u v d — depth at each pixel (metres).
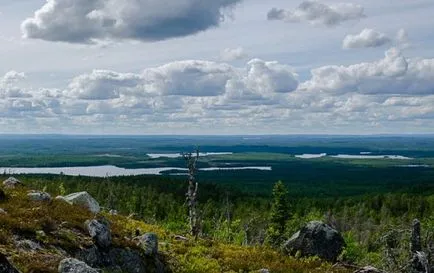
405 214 137.38
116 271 20.44
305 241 33.47
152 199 134.25
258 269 26.25
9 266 13.11
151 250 22.78
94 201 28.78
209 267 24.92
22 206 22.31
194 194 37.06
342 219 127.06
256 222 82.56
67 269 16.14
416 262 32.41
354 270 30.09
